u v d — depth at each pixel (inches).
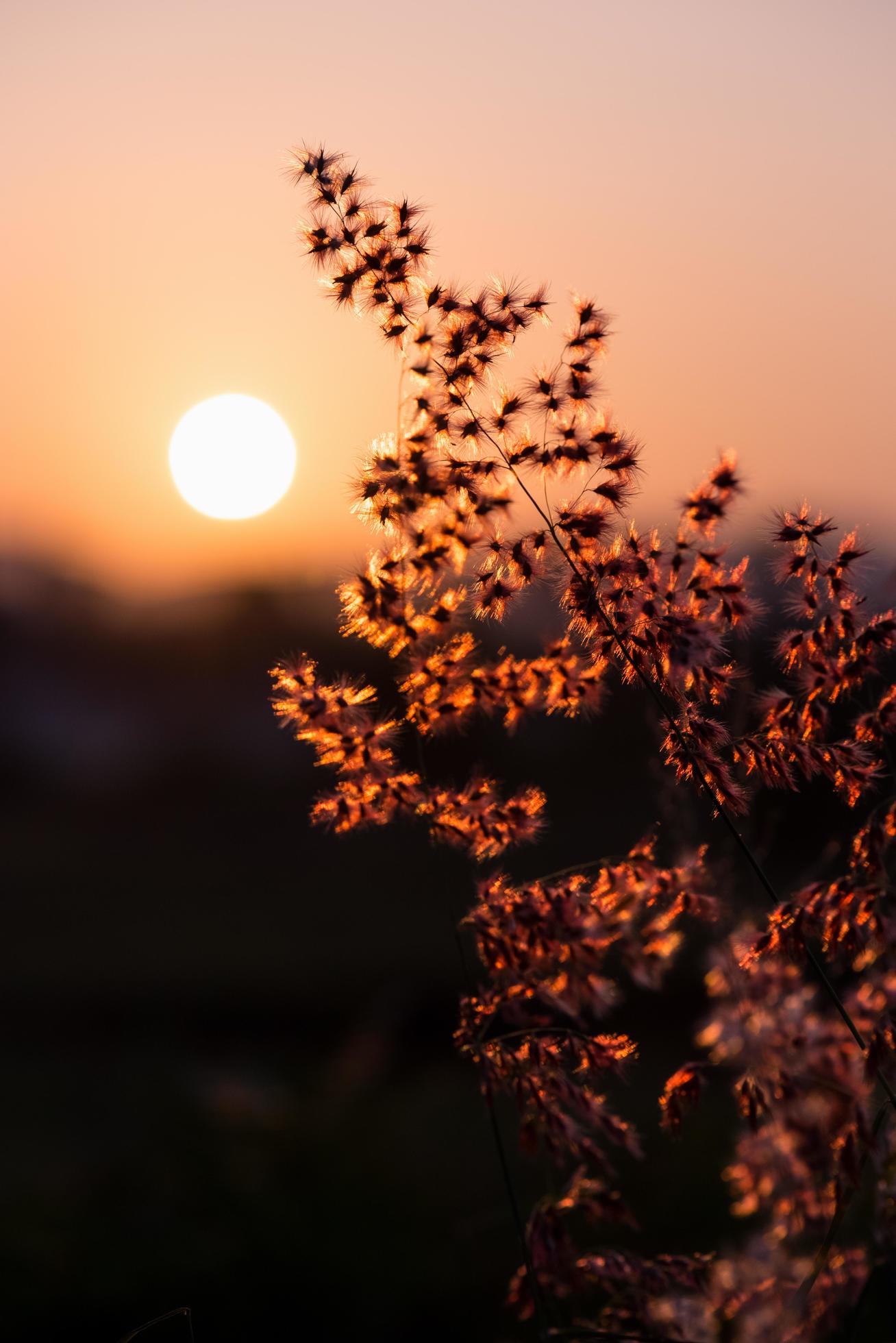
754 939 62.7
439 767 721.0
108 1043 416.2
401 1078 315.9
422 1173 190.5
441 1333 135.2
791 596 62.1
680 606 61.8
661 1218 154.3
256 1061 385.1
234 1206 164.7
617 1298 68.9
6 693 1228.5
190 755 1139.3
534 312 64.4
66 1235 160.9
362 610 62.7
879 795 60.3
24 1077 360.2
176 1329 126.7
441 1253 154.1
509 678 64.2
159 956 551.2
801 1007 77.8
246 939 583.2
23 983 507.8
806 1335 70.5
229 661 1138.7
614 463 61.7
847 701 62.6
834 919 60.2
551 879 67.6
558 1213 65.4
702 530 61.9
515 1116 233.8
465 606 63.5
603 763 708.0
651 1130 186.7
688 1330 80.8
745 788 62.1
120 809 1113.4
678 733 62.1
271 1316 143.3
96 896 752.3
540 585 64.1
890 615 59.9
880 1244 66.1
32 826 1067.3
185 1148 183.6
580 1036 63.1
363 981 470.3
